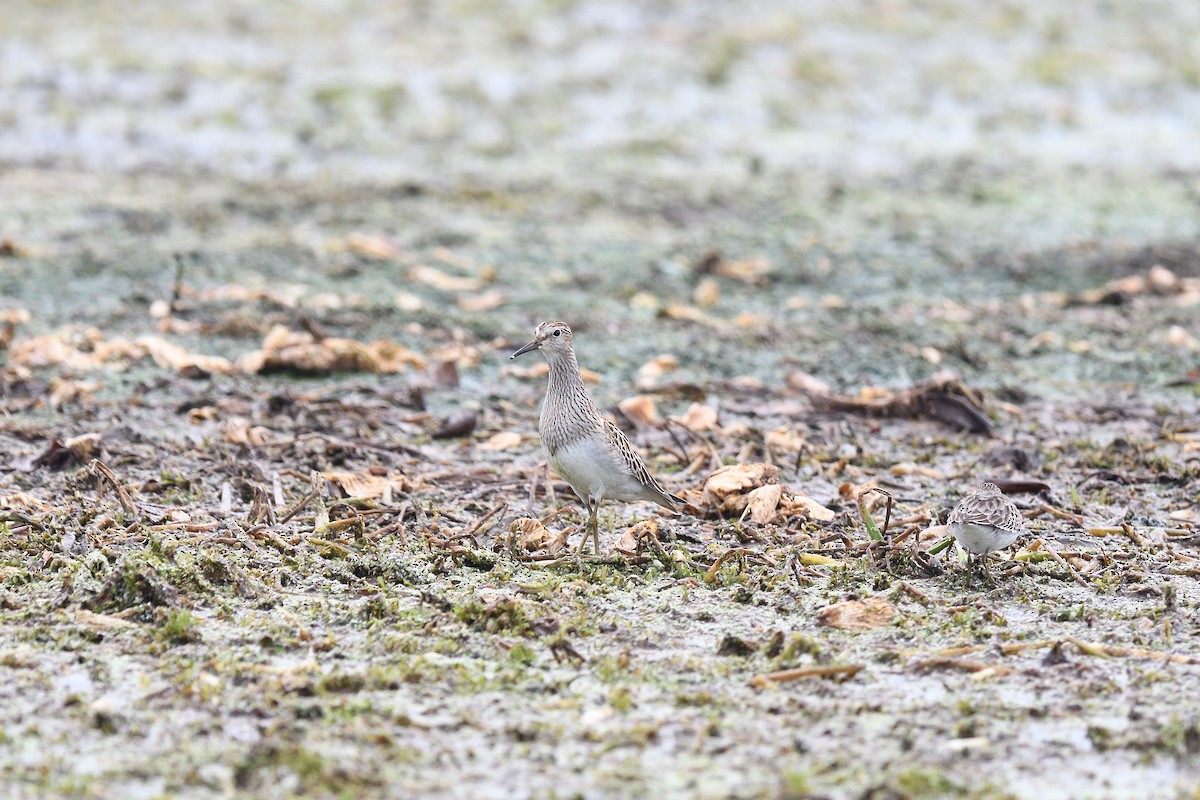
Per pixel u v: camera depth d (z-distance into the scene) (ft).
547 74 102.12
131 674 27.81
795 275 67.10
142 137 85.76
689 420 45.78
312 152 85.51
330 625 30.30
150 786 23.98
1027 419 48.34
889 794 23.47
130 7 110.63
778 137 93.56
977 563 33.32
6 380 47.50
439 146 87.97
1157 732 26.05
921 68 108.06
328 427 44.70
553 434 34.68
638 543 35.24
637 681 27.94
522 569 33.76
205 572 31.99
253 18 110.42
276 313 57.41
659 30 112.88
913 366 54.08
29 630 29.35
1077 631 30.58
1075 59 111.96
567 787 24.12
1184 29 120.98
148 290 59.93
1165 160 91.71
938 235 74.90
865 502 38.27
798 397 50.06
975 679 28.17
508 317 59.47
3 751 24.98
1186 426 47.39
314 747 25.12
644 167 86.43
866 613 30.99
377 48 105.40
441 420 46.34
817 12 119.65
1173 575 34.06
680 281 65.87
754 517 36.91
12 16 105.91
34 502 36.65
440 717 26.35
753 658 29.01
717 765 24.84
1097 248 72.49
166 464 40.63
